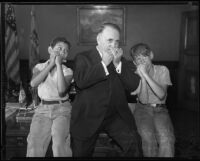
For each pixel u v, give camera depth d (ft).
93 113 6.92
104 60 7.04
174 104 7.85
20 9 7.64
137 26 7.72
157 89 7.35
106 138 7.05
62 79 7.25
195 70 7.60
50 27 7.78
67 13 7.72
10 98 7.53
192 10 7.47
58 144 6.56
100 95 6.99
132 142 6.79
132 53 7.61
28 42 7.87
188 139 7.04
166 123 7.14
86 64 6.98
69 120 7.14
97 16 7.72
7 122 7.18
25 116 7.39
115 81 7.12
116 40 7.23
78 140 6.75
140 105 7.67
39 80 7.49
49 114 7.27
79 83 6.84
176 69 7.87
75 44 7.73
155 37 7.73
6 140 6.96
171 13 7.65
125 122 7.05
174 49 7.89
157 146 6.76
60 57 7.62
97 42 7.32
